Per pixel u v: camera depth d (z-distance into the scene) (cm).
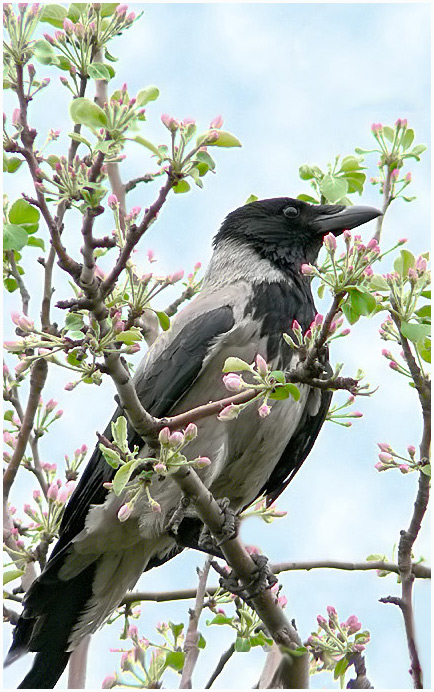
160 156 636
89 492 1018
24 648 1017
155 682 861
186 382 1010
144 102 645
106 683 848
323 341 693
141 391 1027
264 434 1035
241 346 1032
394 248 897
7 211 888
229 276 1127
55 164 669
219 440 1018
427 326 811
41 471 1000
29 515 971
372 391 712
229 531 851
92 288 662
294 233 1152
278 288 1088
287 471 1155
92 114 638
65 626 1031
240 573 872
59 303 667
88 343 684
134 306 707
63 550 1019
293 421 1065
